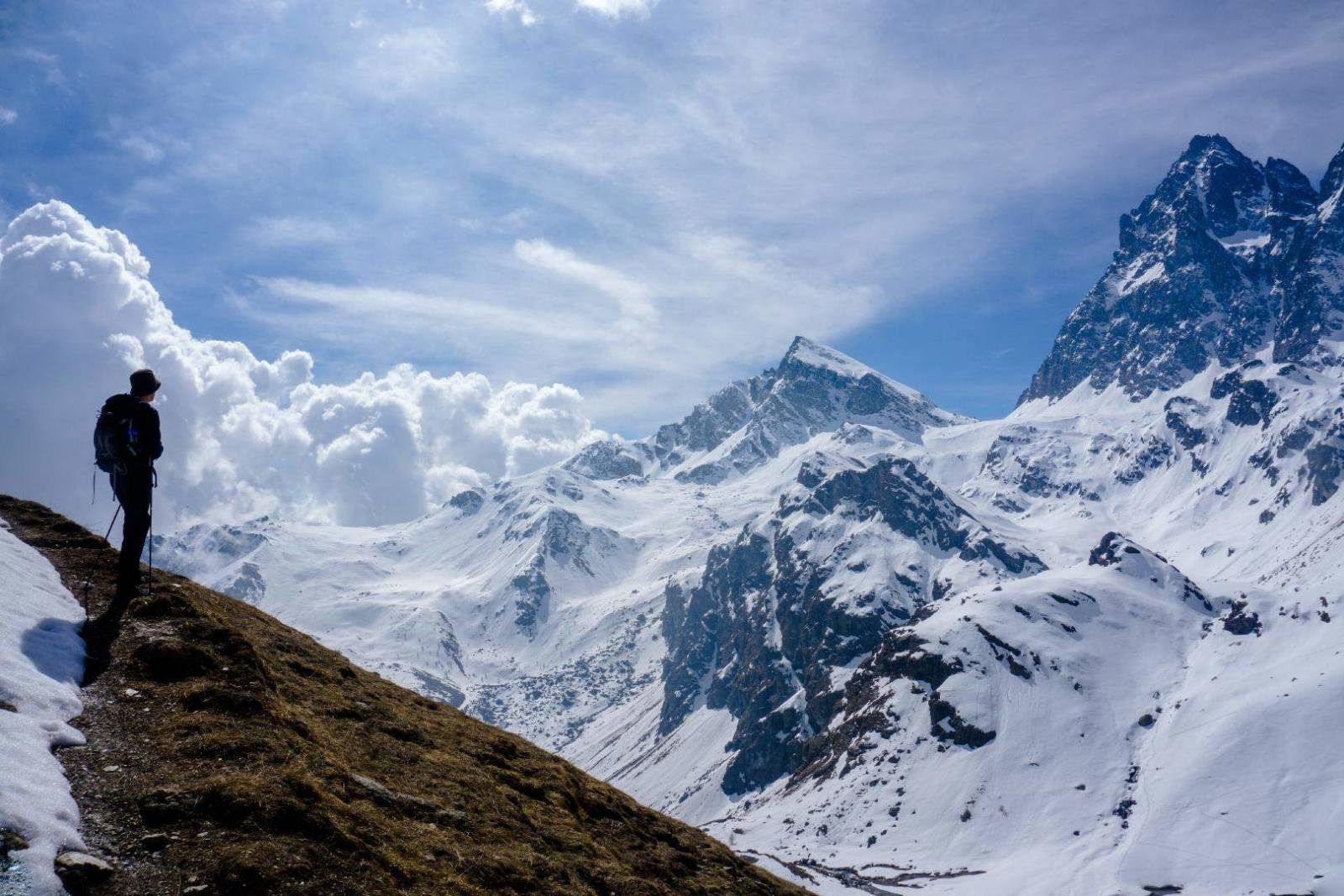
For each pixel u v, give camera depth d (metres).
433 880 14.56
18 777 12.52
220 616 23.22
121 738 15.05
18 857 11.07
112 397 20.77
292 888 12.46
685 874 22.11
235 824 13.45
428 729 22.88
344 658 27.08
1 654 15.55
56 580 20.86
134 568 20.80
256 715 17.17
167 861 12.27
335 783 16.14
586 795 24.34
